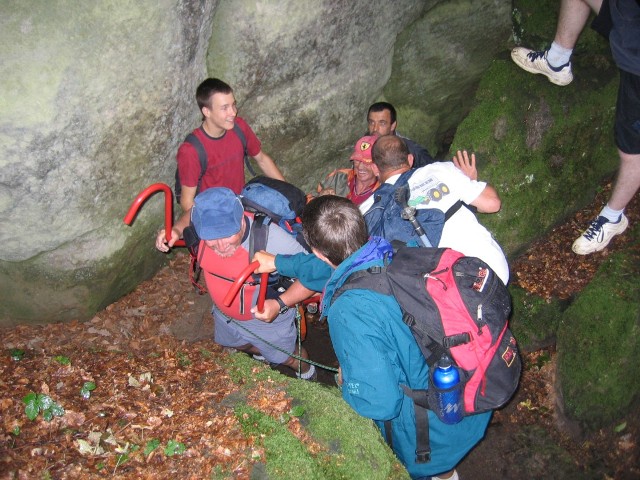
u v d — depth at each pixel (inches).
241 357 163.0
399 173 147.3
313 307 183.5
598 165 224.4
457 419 116.6
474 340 109.9
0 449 121.6
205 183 166.6
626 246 202.5
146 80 151.6
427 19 218.4
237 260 135.8
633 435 189.6
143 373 151.8
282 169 215.8
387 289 111.6
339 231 113.3
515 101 211.8
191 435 133.5
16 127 131.6
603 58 218.7
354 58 206.8
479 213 216.1
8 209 142.3
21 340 162.7
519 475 189.3
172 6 148.1
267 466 127.2
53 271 161.3
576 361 194.5
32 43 129.5
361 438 136.8
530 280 213.2
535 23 222.4
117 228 167.5
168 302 187.9
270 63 184.4
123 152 156.3
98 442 128.0
